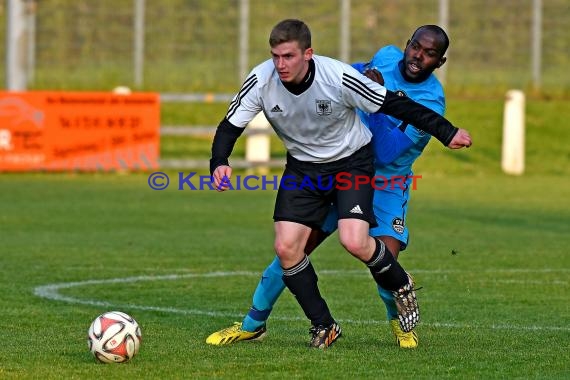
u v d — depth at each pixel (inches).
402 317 837.8
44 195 2084.2
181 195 2144.4
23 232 1609.3
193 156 2655.0
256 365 768.3
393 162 904.9
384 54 936.9
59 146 2313.0
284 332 917.8
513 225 1744.6
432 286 1187.3
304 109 801.6
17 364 769.6
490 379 730.8
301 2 3029.0
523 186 2362.2
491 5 3085.6
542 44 3107.8
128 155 2335.1
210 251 1444.4
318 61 797.2
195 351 822.5
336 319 984.9
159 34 3006.9
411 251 1462.8
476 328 941.8
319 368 760.3
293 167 838.5
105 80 2982.3
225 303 1069.8
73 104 2313.0
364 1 3021.7
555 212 1925.4
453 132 800.9
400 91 902.4
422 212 1907.0
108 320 775.1
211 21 3019.2
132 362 776.3
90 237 1562.5
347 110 811.4
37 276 1227.2
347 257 1417.3
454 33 3097.9
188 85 3031.5
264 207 1978.3
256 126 2450.8
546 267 1331.2
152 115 2335.1
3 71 3093.0
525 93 3110.2
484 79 3125.0
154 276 1237.1
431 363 782.5
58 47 2955.2
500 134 2832.2
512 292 1148.5
